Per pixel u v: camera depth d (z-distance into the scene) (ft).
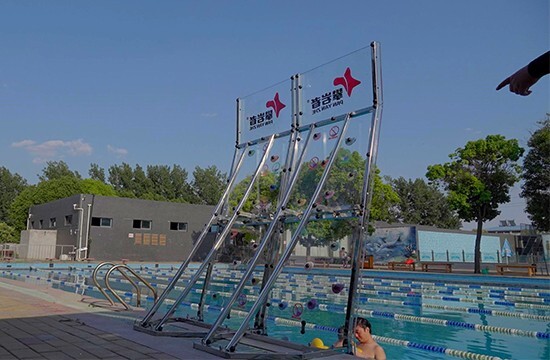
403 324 30.30
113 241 102.22
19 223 145.89
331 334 17.19
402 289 51.96
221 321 15.53
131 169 232.53
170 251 110.32
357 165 16.42
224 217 21.49
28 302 27.91
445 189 77.77
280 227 18.86
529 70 5.93
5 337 16.76
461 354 21.25
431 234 121.70
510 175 73.31
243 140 22.90
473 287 54.08
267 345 15.78
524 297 45.01
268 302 18.45
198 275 19.27
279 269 15.81
